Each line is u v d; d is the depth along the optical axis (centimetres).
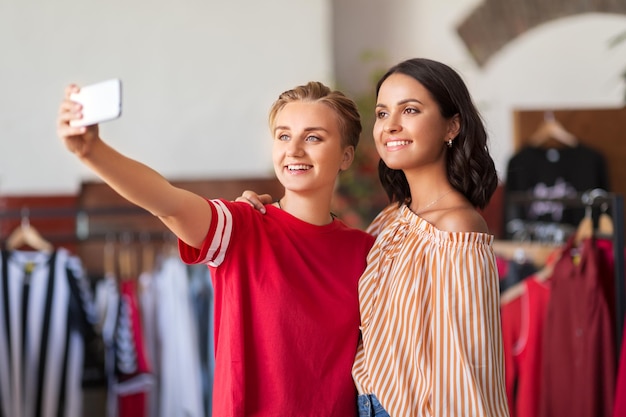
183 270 349
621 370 217
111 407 342
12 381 323
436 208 167
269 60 440
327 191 171
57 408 329
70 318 332
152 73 428
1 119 408
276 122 168
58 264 333
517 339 282
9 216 328
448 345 154
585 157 435
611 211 243
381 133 168
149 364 339
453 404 152
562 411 254
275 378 157
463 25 502
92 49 420
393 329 160
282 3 441
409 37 500
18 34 410
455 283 154
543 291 278
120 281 351
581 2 502
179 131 432
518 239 348
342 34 496
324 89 170
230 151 437
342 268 168
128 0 424
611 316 246
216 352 167
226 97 436
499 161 500
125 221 426
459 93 166
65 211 329
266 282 159
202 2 433
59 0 414
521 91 505
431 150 166
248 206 165
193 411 342
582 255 249
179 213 144
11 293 325
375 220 188
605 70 506
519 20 502
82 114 120
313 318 160
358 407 164
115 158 131
